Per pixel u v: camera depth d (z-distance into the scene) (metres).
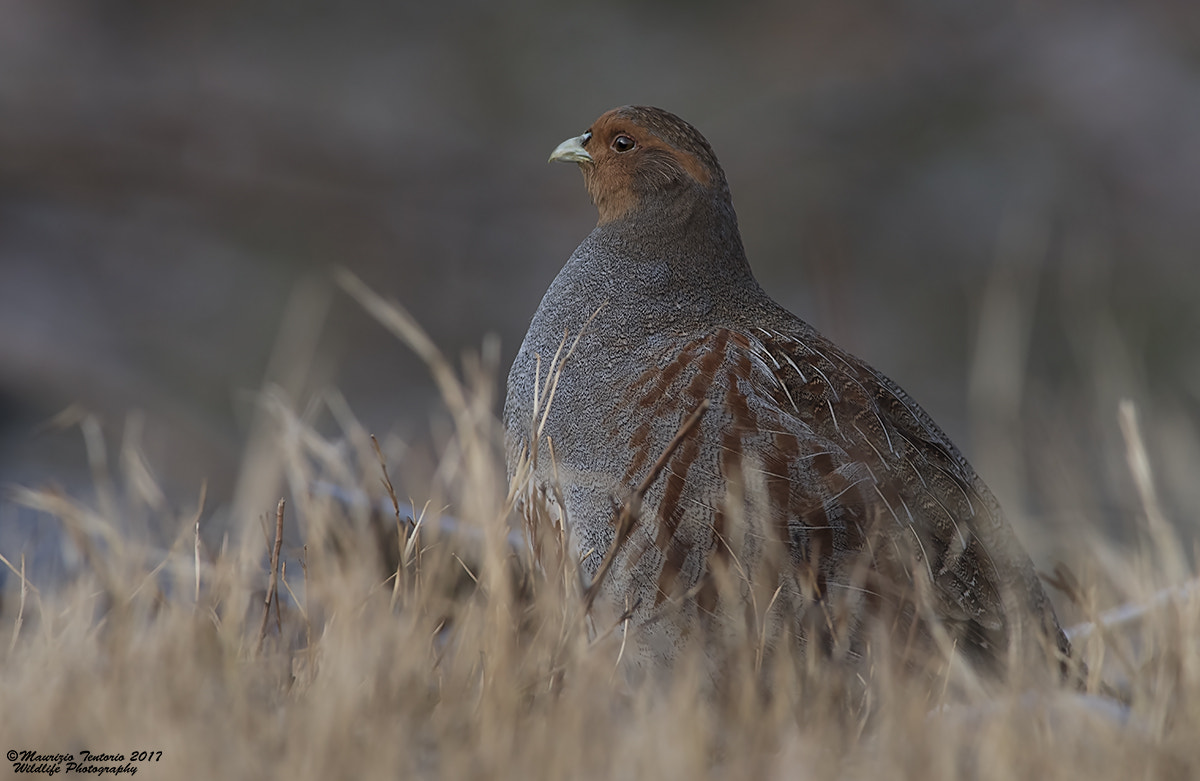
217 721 5.45
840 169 31.31
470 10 33.56
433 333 28.25
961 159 31.34
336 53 32.84
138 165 29.89
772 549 6.81
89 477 15.23
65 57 31.03
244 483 9.48
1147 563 8.49
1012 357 14.04
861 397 7.46
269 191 30.17
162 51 31.97
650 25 33.84
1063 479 12.34
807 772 5.37
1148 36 32.19
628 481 7.10
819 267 21.27
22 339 23.11
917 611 6.70
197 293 27.83
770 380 7.21
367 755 5.23
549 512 7.25
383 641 6.17
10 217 28.16
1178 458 13.32
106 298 27.30
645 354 7.40
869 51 33.00
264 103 31.55
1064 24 32.72
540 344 7.89
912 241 30.09
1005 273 26.94
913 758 5.42
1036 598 7.69
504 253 30.23
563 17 33.75
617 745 5.50
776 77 33.03
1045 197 30.31
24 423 20.03
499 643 6.31
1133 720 5.99
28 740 5.25
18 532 9.84
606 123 8.50
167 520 8.62
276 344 26.44
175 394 24.00
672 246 8.17
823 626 6.86
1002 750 5.38
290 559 9.05
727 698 6.57
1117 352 22.16
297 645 7.07
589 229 30.69
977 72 32.47
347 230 29.86
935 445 7.69
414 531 7.25
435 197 30.78
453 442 8.62
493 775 5.19
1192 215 29.92
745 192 30.92
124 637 6.09
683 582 6.90
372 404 24.53
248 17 32.81
